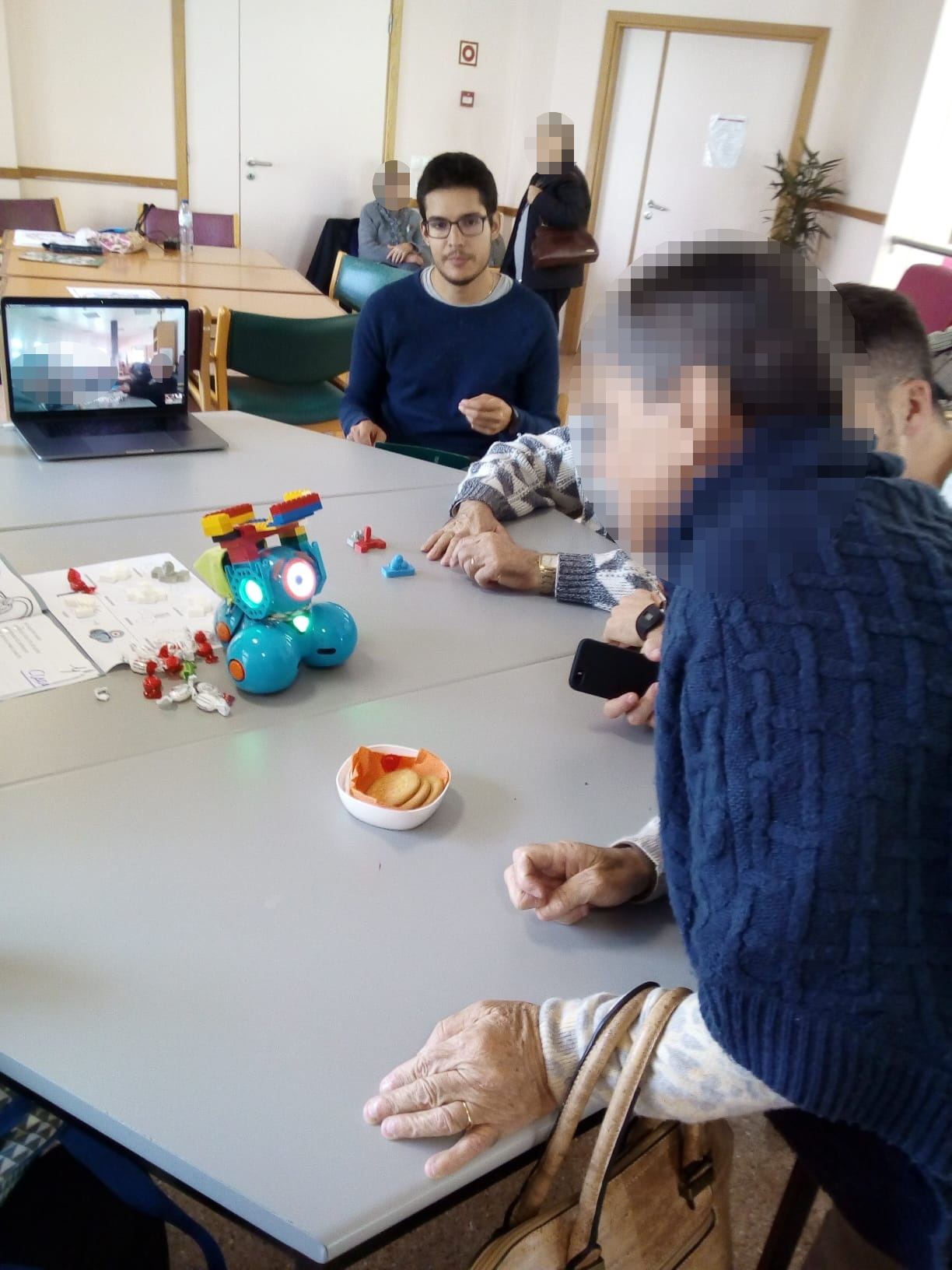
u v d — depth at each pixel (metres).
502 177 6.10
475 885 0.89
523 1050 0.69
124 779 0.98
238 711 1.11
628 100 5.73
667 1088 0.64
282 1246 0.61
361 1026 0.74
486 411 1.97
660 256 0.58
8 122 4.73
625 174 5.89
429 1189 0.63
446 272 2.12
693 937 0.62
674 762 0.63
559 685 1.25
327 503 1.72
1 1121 0.78
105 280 3.37
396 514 1.71
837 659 0.54
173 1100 0.66
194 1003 0.74
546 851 0.88
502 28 5.66
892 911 0.53
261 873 0.87
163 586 1.34
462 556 1.49
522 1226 0.68
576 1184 1.36
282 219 5.68
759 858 0.55
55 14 4.73
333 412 3.27
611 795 1.04
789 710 0.55
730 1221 0.84
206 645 1.21
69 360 1.85
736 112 5.61
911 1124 0.56
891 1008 0.54
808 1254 0.99
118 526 1.51
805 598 0.56
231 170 5.43
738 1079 0.61
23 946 0.77
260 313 3.23
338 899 0.85
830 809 0.53
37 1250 0.83
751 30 5.39
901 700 0.53
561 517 1.77
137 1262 0.86
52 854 0.87
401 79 5.57
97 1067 0.68
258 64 5.23
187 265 3.86
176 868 0.87
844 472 0.57
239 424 2.09
